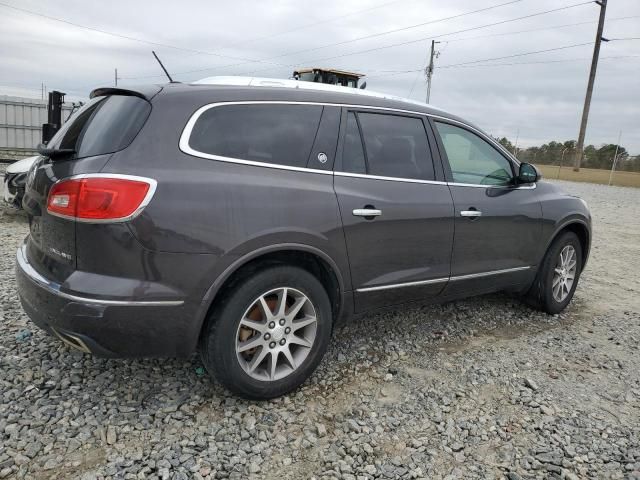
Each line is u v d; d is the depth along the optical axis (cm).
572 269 502
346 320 346
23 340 361
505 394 336
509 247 431
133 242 251
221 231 270
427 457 268
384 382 343
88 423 276
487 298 529
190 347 276
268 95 307
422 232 360
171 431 275
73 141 287
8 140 1747
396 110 367
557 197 479
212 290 271
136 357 271
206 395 311
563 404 327
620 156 3953
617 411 322
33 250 293
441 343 411
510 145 3475
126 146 260
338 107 334
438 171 382
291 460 260
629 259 789
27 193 303
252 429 282
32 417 277
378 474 253
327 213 308
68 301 252
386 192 341
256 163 291
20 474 236
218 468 249
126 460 249
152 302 258
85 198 248
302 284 304
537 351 407
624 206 1617
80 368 330
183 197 261
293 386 314
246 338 295
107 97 303
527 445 282
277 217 288
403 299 369
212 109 285
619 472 263
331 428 289
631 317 504
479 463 266
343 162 328
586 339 439
